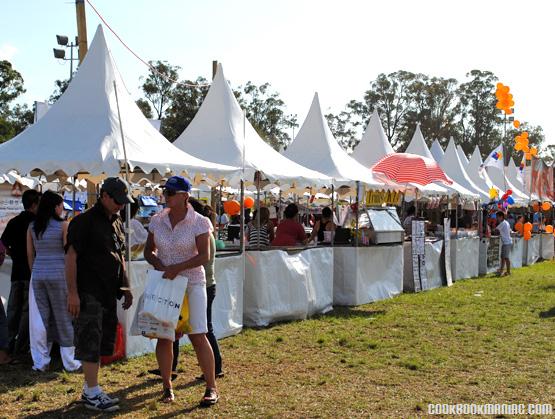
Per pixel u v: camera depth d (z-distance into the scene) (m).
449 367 7.04
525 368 7.03
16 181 10.23
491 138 69.81
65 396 5.68
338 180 11.52
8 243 6.95
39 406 5.39
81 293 5.19
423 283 14.02
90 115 7.82
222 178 8.48
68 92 8.20
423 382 6.41
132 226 7.17
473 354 7.70
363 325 9.55
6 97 40.41
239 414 5.27
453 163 24.95
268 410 5.39
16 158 7.25
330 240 11.74
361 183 11.94
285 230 10.41
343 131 67.94
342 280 11.50
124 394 5.77
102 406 5.24
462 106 70.38
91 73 8.23
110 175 7.07
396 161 13.04
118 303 6.99
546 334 9.01
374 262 12.12
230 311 8.48
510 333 9.07
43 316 6.45
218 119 10.75
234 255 8.62
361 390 6.08
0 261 6.84
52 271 6.38
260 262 9.15
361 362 7.19
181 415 5.22
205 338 5.50
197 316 5.38
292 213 10.52
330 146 12.98
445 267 15.18
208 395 5.50
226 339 8.25
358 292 11.48
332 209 11.88
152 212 14.80
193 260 5.24
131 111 8.34
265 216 11.86
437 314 10.65
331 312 10.77
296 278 9.80
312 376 6.57
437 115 67.62
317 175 10.70
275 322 9.51
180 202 5.32
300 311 9.86
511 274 18.34
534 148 20.80
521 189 32.53
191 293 5.38
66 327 6.48
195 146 10.45
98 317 5.23
